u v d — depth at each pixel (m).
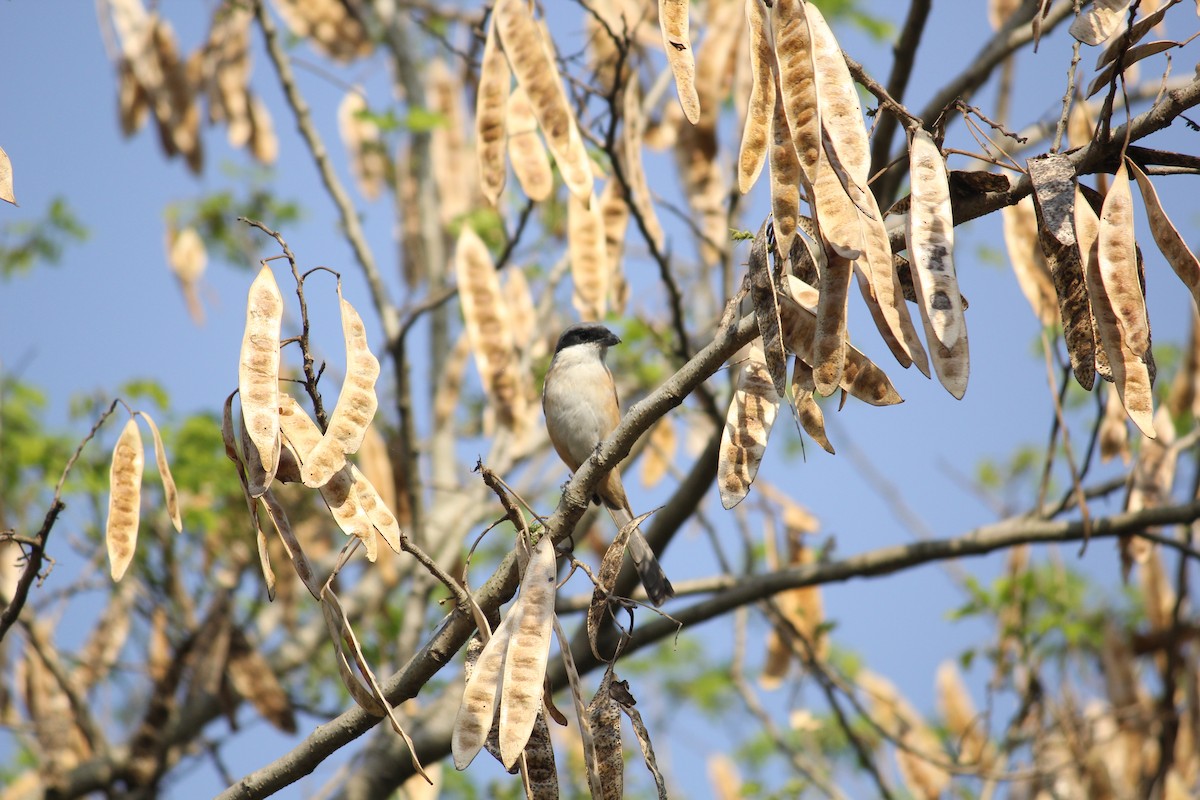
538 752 5.12
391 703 6.02
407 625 11.88
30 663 12.46
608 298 10.06
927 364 4.38
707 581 11.70
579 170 6.82
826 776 13.53
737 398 5.26
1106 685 12.18
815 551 13.45
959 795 12.32
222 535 12.96
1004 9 12.18
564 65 9.99
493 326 9.62
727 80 11.70
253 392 5.00
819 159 4.57
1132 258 4.55
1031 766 11.84
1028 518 11.00
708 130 11.75
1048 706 11.60
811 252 5.14
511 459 13.73
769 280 4.71
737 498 5.08
